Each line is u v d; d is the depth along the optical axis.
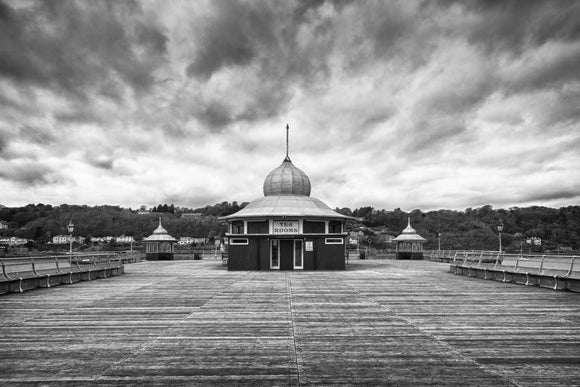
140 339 10.17
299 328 11.34
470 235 98.00
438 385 6.97
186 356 8.71
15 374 7.65
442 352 8.94
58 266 24.22
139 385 7.05
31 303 16.03
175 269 38.12
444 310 14.22
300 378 7.33
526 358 8.48
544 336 10.39
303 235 36.00
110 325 11.84
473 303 15.81
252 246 36.12
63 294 18.83
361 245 93.44
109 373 7.67
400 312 13.83
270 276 28.83
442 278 26.89
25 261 20.91
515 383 7.05
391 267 39.62
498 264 27.12
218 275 29.97
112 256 39.69
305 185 43.66
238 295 18.28
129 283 24.08
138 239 128.50
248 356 8.67
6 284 19.03
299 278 27.06
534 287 21.34
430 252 59.75
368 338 10.20
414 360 8.36
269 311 14.04
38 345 9.66
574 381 7.14
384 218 147.25
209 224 136.12
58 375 7.58
